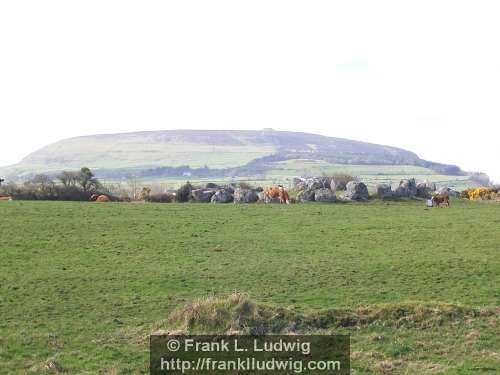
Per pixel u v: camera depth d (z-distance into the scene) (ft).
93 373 70.49
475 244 139.95
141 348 77.82
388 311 84.43
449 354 73.56
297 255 131.03
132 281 111.86
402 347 75.46
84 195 265.95
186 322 82.02
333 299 100.17
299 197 225.35
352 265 121.90
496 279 111.34
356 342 77.41
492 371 68.44
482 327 80.79
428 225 163.84
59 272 117.50
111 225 160.25
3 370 72.43
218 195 231.71
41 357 76.38
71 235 148.77
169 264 123.95
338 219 173.47
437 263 122.01
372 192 230.68
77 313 94.53
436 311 84.12
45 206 187.62
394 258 127.13
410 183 233.14
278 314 82.79
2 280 112.27
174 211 184.34
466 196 246.27
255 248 137.49
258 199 227.40
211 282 111.24
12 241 141.69
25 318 92.43
